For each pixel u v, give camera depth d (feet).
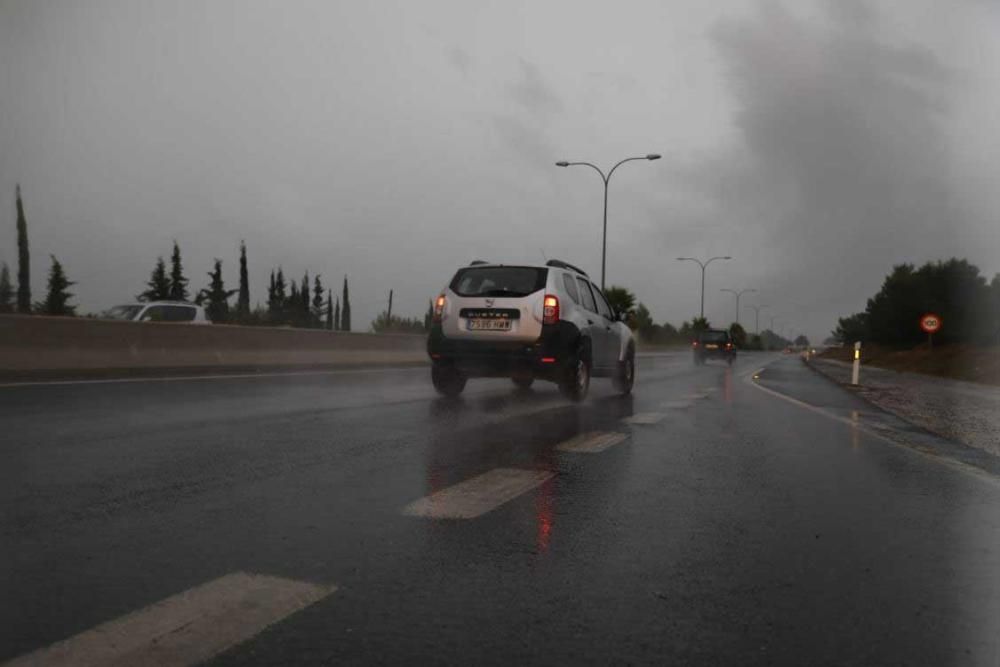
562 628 8.23
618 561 10.57
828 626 8.44
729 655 7.68
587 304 37.17
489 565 10.21
